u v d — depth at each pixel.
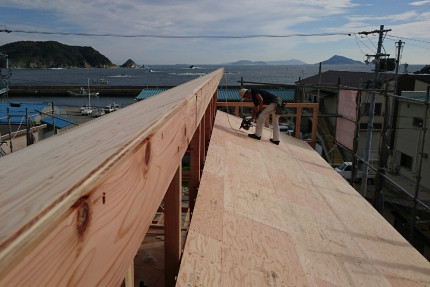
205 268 1.94
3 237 0.35
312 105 8.56
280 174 4.41
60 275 0.45
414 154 17.80
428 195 15.96
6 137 14.90
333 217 3.53
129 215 0.72
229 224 2.57
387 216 15.09
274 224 2.87
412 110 17.91
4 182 0.53
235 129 6.43
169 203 1.95
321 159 6.24
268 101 6.05
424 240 12.69
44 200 0.43
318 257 2.59
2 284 0.33
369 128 13.36
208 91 3.24
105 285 0.60
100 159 0.60
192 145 3.32
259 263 2.21
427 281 2.68
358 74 29.42
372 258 2.86
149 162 0.88
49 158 0.67
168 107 1.22
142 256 2.64
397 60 18.19
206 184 3.20
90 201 0.53
